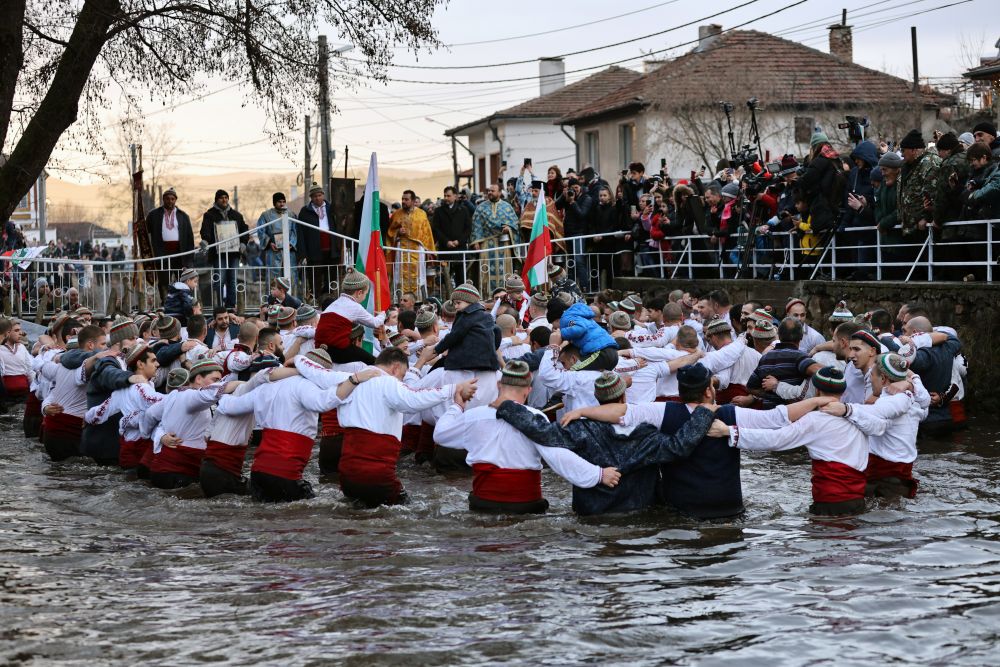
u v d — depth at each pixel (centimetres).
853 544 783
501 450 896
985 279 1395
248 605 664
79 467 1202
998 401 1306
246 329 1227
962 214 1357
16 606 667
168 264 1909
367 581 714
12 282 2062
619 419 877
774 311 1619
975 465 1059
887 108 3484
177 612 653
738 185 1759
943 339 1203
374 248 1352
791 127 3503
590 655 571
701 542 798
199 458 1045
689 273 1852
